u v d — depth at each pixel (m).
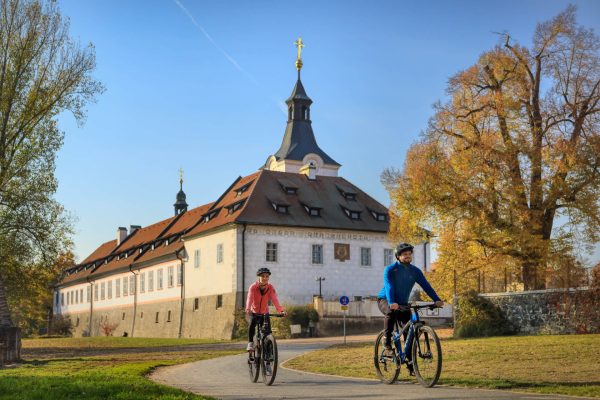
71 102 33.44
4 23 32.69
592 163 34.88
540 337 25.44
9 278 36.59
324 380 14.45
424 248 59.69
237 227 52.75
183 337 60.25
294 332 45.16
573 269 29.47
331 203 58.44
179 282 62.22
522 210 35.12
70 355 31.45
